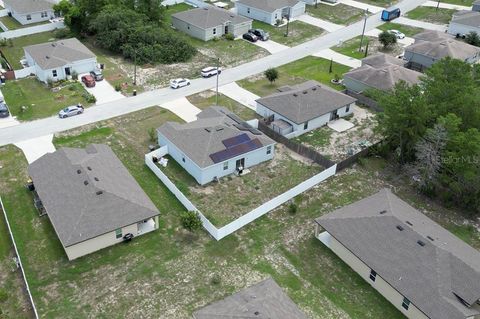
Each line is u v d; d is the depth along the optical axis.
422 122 43.97
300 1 88.88
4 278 34.34
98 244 36.44
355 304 33.50
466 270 32.34
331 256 37.47
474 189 41.44
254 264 36.38
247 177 46.06
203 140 45.78
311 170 47.56
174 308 32.47
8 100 57.41
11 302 32.56
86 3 74.62
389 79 58.88
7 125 52.38
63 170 40.53
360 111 58.47
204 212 41.19
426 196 44.62
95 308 32.25
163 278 34.72
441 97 45.38
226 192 43.88
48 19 84.06
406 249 33.94
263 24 85.06
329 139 52.53
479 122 43.38
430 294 31.25
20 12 80.44
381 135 51.41
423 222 37.28
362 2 97.88
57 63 61.66
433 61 67.81
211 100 59.56
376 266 33.72
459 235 40.22
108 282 34.19
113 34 70.06
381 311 33.06
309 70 68.81
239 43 77.31
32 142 49.59
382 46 77.25
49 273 34.69
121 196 38.16
